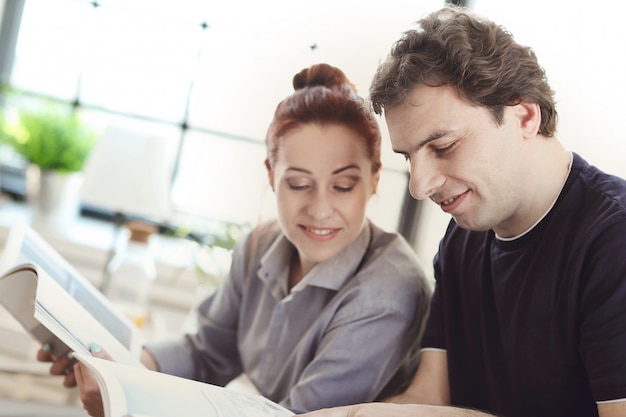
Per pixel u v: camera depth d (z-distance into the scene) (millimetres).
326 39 2480
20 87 3078
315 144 1354
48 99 3074
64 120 2980
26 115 2961
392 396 1383
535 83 1133
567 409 1179
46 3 3072
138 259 2393
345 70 2207
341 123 1352
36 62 3088
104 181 2551
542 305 1181
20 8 3055
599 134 2260
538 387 1198
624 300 1063
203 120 2977
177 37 2996
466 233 1342
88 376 1249
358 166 1361
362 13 2361
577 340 1133
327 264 1386
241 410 998
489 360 1280
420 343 1427
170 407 922
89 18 3059
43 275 1266
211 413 951
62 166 2973
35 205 3012
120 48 3051
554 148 1190
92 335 1244
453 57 1092
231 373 1573
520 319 1209
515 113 1137
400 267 1380
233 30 2939
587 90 2270
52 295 1236
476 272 1304
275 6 2812
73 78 3074
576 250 1124
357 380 1336
